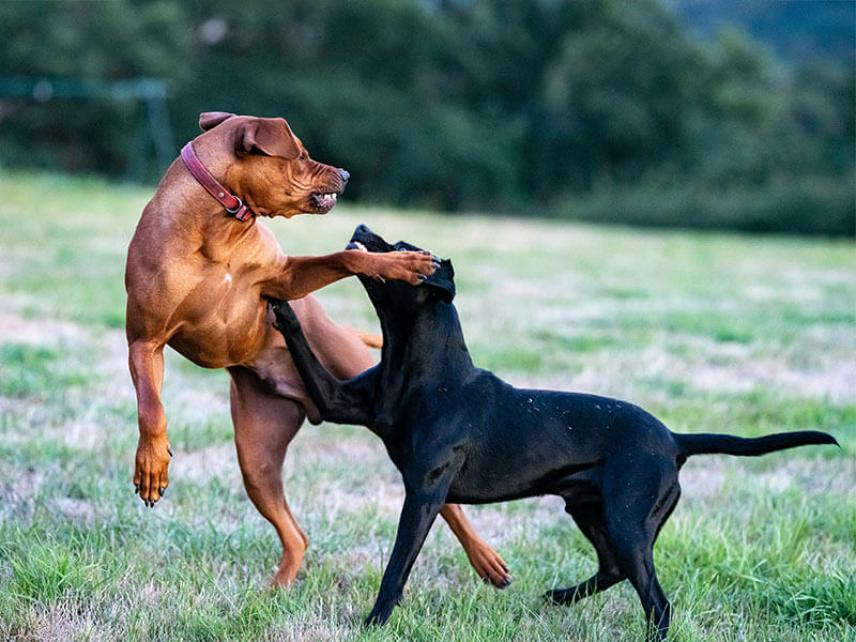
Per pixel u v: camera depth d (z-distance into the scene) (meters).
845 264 32.34
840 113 86.25
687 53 81.44
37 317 16.12
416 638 6.47
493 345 15.69
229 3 74.75
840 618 7.13
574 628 6.90
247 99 73.25
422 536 6.45
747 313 20.28
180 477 9.49
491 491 6.59
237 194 6.40
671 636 6.53
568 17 86.38
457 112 81.38
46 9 64.12
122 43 66.06
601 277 25.97
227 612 6.80
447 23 85.12
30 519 8.20
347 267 6.45
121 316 16.20
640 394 13.02
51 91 63.25
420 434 6.51
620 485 6.40
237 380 7.26
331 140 75.00
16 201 34.06
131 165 66.81
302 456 10.52
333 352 7.41
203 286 6.40
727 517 8.88
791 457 10.99
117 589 6.98
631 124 79.56
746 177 77.38
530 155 82.25
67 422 10.90
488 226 43.50
